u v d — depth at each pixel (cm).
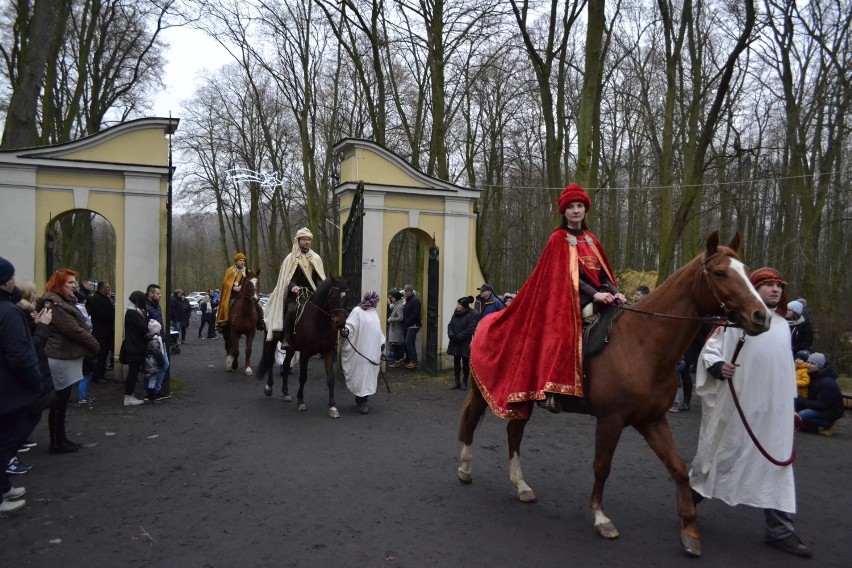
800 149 1603
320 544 418
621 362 407
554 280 442
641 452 671
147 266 1097
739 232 404
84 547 413
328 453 657
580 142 1313
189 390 1044
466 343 1056
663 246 1709
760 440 409
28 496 514
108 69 2002
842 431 810
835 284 1788
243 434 741
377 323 891
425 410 899
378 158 1251
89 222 2517
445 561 393
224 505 495
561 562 392
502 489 538
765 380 409
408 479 566
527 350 450
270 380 988
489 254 2758
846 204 1708
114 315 1083
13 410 459
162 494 521
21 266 1032
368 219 1231
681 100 2006
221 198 3023
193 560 393
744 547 418
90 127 1973
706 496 434
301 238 978
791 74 1645
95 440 708
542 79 1423
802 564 393
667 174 1712
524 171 2705
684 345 396
